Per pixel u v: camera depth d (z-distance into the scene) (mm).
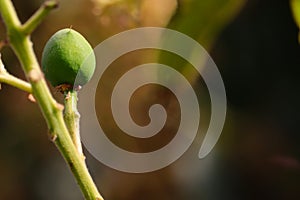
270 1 669
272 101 679
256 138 672
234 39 674
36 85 389
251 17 672
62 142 390
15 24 388
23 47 388
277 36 673
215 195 692
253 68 677
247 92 681
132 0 576
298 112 669
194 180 704
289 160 658
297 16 477
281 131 674
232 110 683
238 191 687
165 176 713
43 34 713
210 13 470
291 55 673
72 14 668
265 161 670
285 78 676
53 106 390
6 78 401
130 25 577
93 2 592
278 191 667
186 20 472
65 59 409
